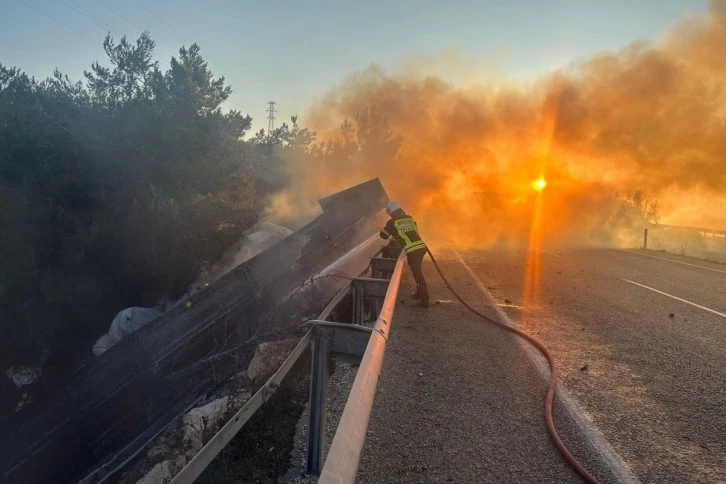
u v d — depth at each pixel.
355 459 1.91
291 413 4.37
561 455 3.25
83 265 10.62
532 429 3.60
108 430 6.87
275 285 8.65
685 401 4.16
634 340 5.99
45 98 11.94
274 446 3.87
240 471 3.59
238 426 2.57
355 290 5.84
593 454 3.26
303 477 3.34
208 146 12.19
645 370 4.91
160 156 11.67
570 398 4.15
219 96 13.96
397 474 3.02
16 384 9.40
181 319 7.54
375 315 6.88
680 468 3.12
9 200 10.05
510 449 3.32
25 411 6.82
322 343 3.40
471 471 3.05
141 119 11.84
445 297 8.38
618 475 3.02
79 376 6.92
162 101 12.26
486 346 5.59
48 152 11.16
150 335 7.26
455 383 4.46
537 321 6.81
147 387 7.14
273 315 8.13
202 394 6.99
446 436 3.48
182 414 6.40
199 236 11.55
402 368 4.83
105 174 11.48
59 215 10.60
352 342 3.35
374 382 2.59
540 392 4.29
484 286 9.56
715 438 3.52
